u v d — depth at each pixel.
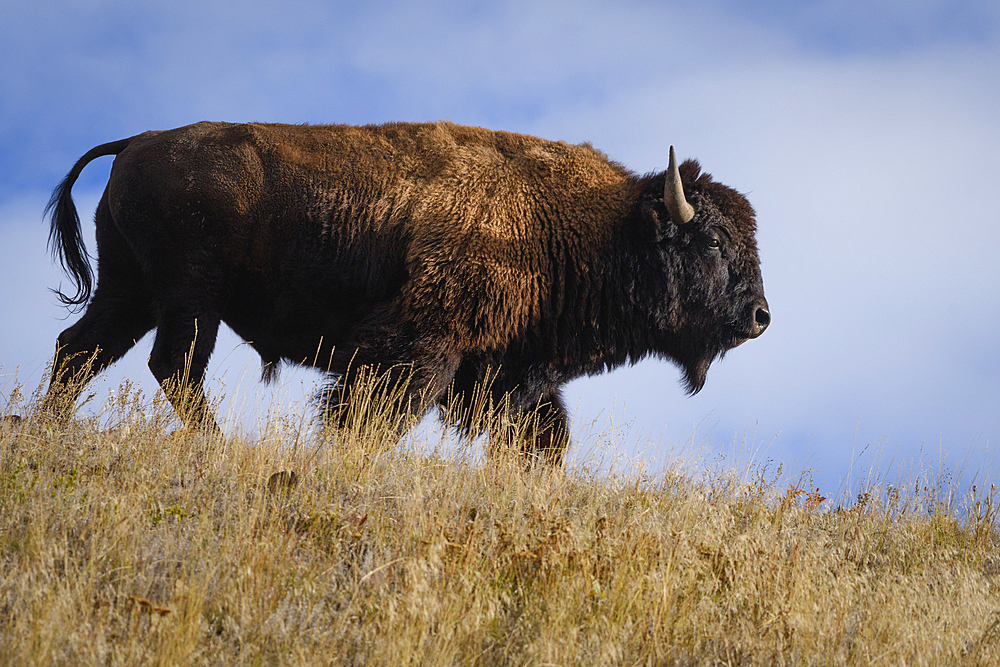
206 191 24.23
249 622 13.95
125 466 19.41
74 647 12.50
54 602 13.39
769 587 17.58
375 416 22.67
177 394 23.00
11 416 21.17
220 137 24.98
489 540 17.70
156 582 15.15
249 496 18.72
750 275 27.94
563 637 14.72
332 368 24.59
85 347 25.16
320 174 25.02
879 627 17.20
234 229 24.50
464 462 22.09
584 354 27.20
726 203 27.89
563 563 16.56
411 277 24.64
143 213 24.34
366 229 25.06
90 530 16.38
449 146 26.20
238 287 25.14
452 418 26.23
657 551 17.66
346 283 25.27
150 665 12.48
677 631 15.73
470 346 25.03
